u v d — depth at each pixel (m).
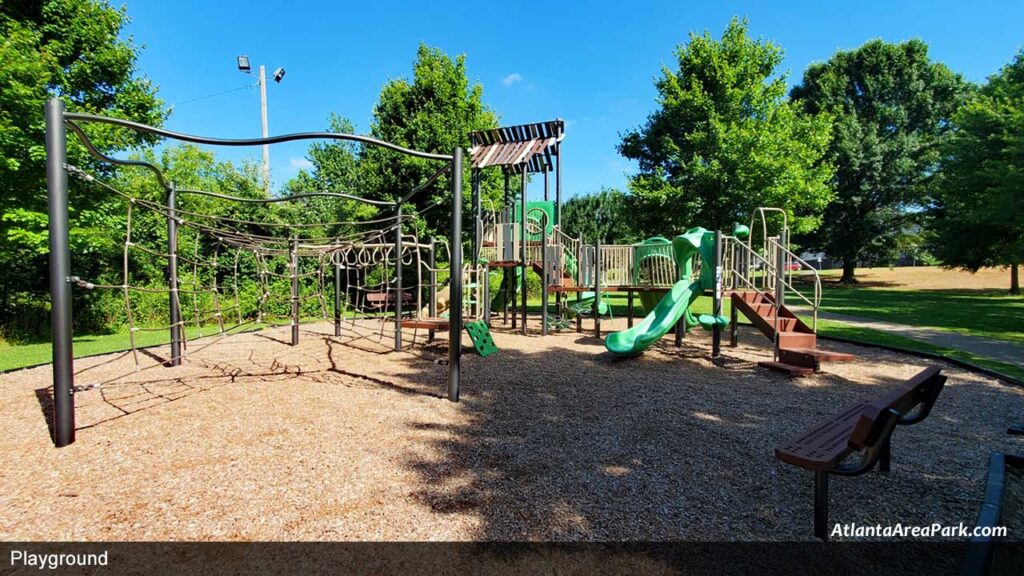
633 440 3.81
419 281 8.72
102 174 10.08
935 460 3.43
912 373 6.33
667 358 7.40
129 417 4.42
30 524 2.53
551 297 20.69
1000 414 4.52
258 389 5.52
